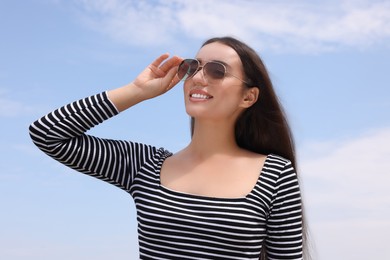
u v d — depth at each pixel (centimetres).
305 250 365
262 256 330
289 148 359
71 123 325
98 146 332
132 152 339
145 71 343
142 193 319
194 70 327
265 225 313
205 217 300
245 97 342
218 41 341
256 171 323
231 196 308
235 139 359
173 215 305
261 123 356
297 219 317
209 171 321
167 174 325
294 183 320
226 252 299
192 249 300
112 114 334
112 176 333
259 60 343
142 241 316
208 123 328
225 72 325
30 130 326
